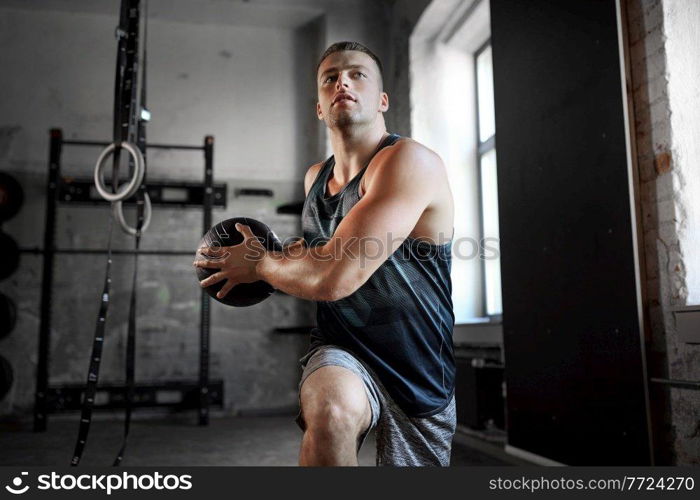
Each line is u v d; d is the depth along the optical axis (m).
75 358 5.36
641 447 2.12
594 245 2.43
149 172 5.75
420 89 5.04
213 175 5.86
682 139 2.09
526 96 3.02
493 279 4.57
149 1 5.67
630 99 2.26
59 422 5.13
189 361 5.54
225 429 4.75
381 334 1.35
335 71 1.44
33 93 5.65
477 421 3.82
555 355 2.71
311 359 1.36
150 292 5.55
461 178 4.92
